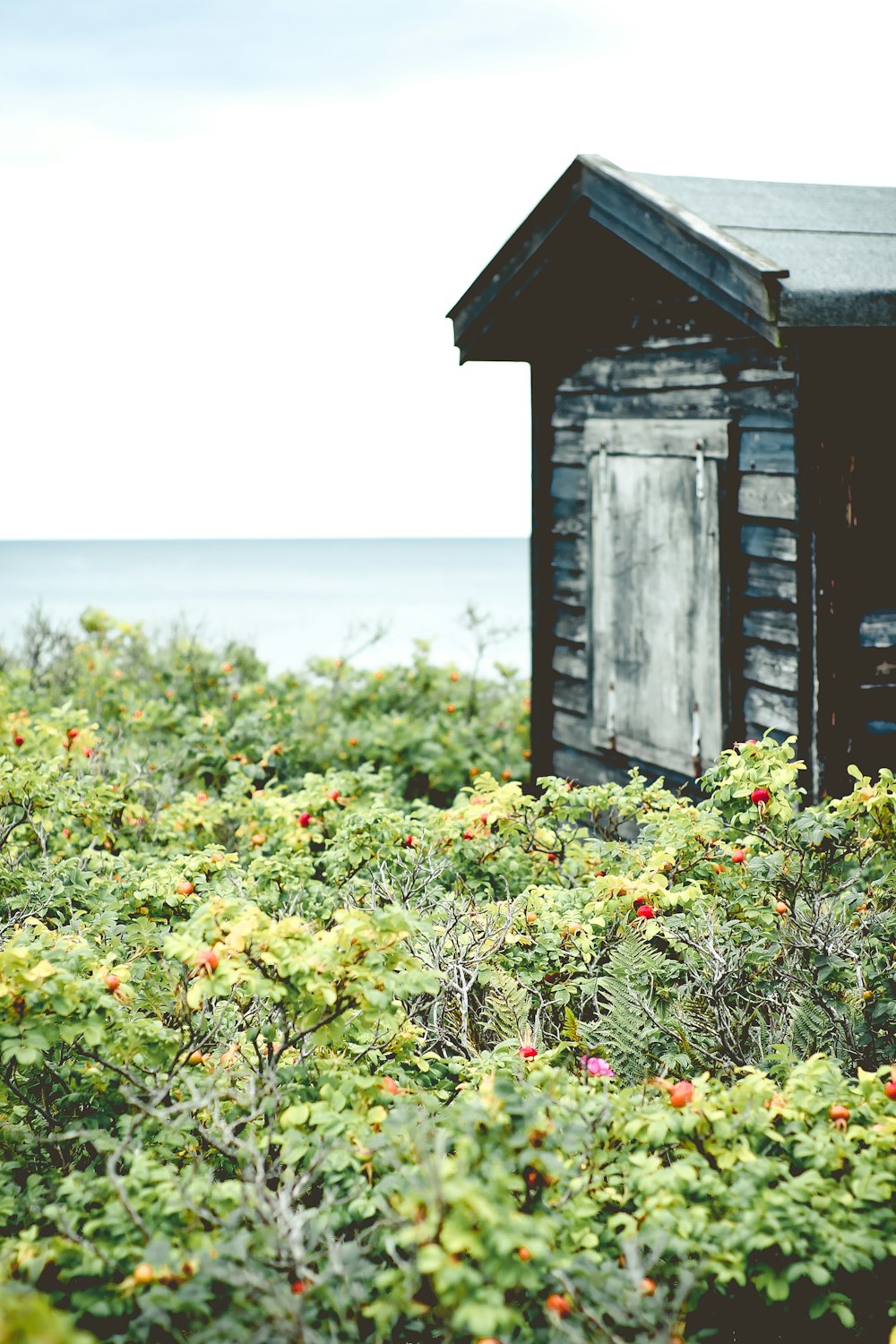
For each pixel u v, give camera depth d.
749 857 4.65
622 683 7.12
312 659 11.20
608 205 6.09
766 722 5.96
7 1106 3.57
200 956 3.06
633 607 6.95
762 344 5.82
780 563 5.81
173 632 12.09
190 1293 2.46
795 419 5.54
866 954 4.11
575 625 7.71
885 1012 3.82
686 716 6.50
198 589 57.41
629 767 7.16
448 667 11.26
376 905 4.74
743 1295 3.18
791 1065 3.67
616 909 4.43
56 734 6.46
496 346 7.74
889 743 5.66
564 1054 4.02
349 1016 3.26
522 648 31.56
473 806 5.43
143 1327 2.45
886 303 5.22
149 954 4.25
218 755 8.12
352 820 5.34
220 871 4.93
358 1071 3.41
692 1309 2.71
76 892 4.80
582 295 7.30
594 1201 2.85
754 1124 2.94
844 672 5.57
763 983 4.20
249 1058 3.58
